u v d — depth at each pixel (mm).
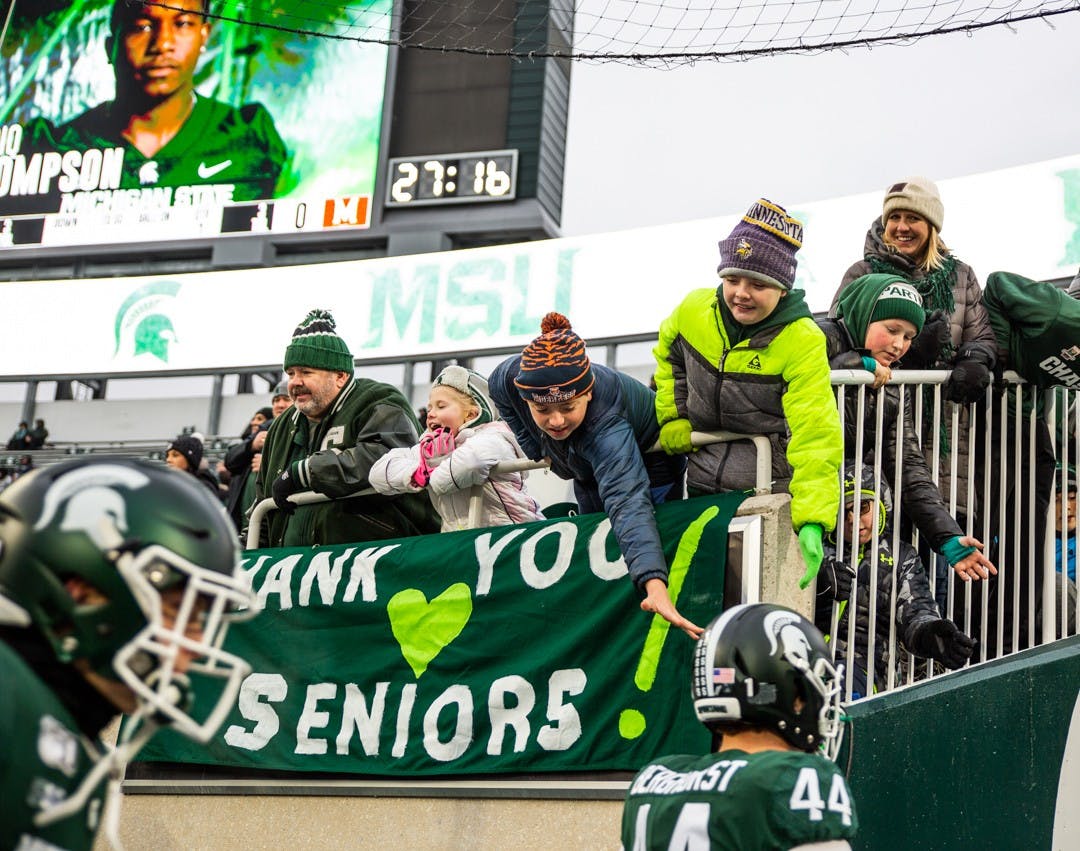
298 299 24734
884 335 5910
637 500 5453
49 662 2242
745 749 3619
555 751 5762
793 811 3299
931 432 6383
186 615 2242
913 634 5664
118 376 26047
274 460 7598
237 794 6777
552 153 23500
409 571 6527
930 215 6535
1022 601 6336
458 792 6027
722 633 3658
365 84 23891
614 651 5719
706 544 5508
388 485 6805
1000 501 6156
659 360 5832
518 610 6086
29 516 2250
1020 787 5516
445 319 23656
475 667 6145
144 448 26766
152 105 25234
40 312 26719
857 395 5953
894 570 5816
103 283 26203
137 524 2250
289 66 24375
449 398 6816
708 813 3373
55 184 25688
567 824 5691
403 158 23656
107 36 25641
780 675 3570
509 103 23094
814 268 20234
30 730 2049
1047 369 6254
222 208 24672
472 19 23281
